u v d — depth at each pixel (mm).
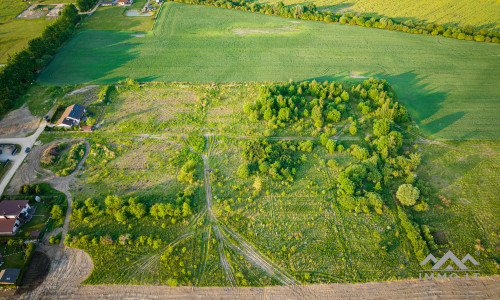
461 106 113000
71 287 66938
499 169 90375
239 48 146875
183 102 115938
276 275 69062
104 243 72812
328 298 65562
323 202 82938
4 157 93812
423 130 103875
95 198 83250
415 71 131000
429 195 84375
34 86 120938
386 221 78562
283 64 136125
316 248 73438
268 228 77438
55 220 78000
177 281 67688
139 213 77562
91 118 107438
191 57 140625
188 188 85000
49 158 91812
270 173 89062
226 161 94062
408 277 68562
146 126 105375
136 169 91312
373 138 101250
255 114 106312
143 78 127375
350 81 125750
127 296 65750
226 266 70500
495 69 130750
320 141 99688
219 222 78438
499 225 77000
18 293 65812
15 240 73250
